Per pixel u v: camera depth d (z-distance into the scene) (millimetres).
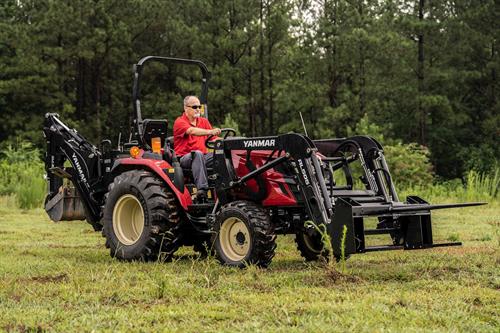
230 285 5844
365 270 6562
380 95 38000
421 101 37094
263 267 6863
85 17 40625
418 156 26531
